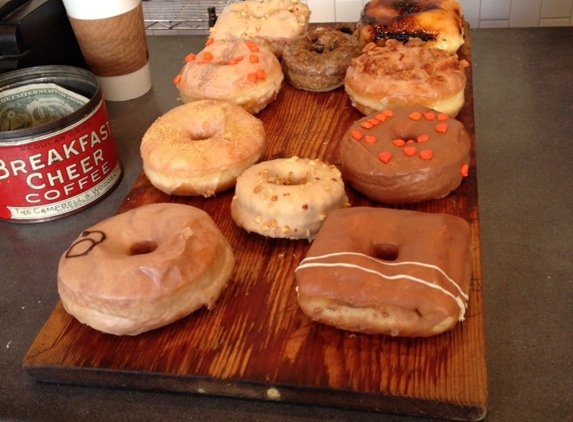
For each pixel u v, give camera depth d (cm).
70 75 50
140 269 35
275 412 33
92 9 55
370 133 46
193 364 34
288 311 37
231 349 35
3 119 50
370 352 34
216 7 74
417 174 43
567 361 34
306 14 64
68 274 36
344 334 35
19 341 38
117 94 61
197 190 46
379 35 59
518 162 50
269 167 44
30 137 43
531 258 41
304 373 33
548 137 52
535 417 31
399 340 34
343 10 77
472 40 67
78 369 34
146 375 34
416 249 35
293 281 39
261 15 63
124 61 59
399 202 44
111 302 34
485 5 75
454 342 34
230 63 54
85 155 46
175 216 39
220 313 37
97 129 47
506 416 32
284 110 56
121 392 35
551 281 39
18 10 53
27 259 44
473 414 31
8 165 44
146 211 40
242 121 49
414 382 32
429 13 59
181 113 50
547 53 64
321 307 34
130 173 52
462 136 45
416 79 51
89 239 38
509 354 35
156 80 65
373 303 33
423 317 33
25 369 35
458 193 45
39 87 50
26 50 52
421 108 48
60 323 37
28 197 46
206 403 34
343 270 34
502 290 39
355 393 32
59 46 57
